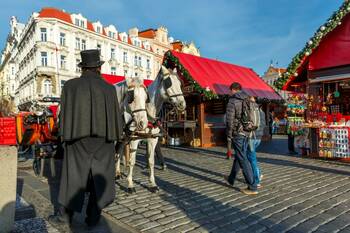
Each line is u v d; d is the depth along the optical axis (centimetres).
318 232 351
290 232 352
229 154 971
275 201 478
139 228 370
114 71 5022
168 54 1360
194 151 1213
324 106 959
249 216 408
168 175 704
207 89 1237
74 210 336
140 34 6169
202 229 364
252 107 519
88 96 338
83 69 362
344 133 868
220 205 459
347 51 836
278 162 884
